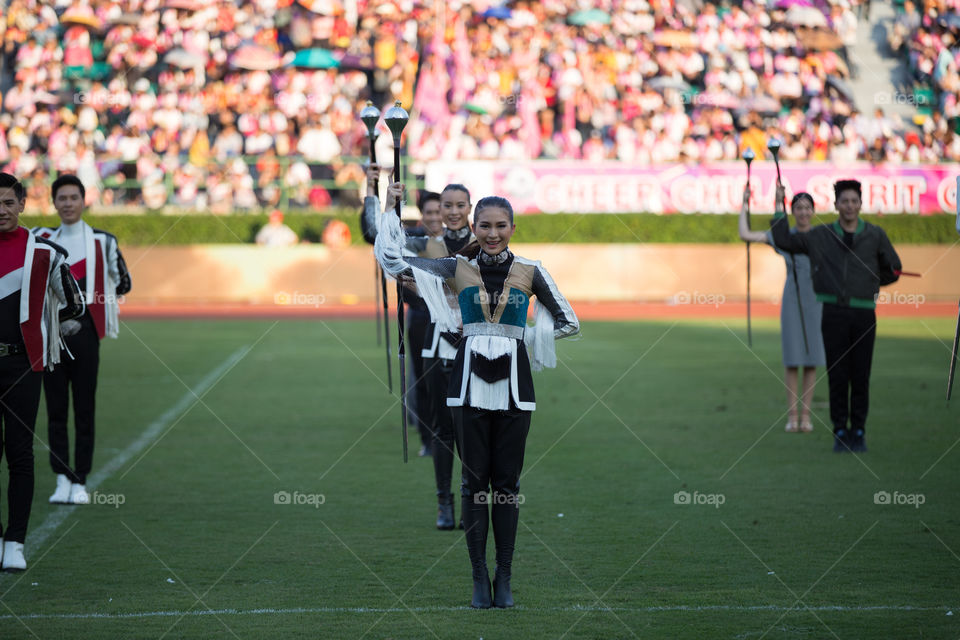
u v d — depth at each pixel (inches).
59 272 662.5
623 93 2883.9
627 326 2119.8
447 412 727.1
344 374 1493.6
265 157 2770.7
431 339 733.9
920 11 2957.7
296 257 2657.5
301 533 712.4
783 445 999.0
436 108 2785.4
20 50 2832.2
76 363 802.2
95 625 535.8
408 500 806.5
